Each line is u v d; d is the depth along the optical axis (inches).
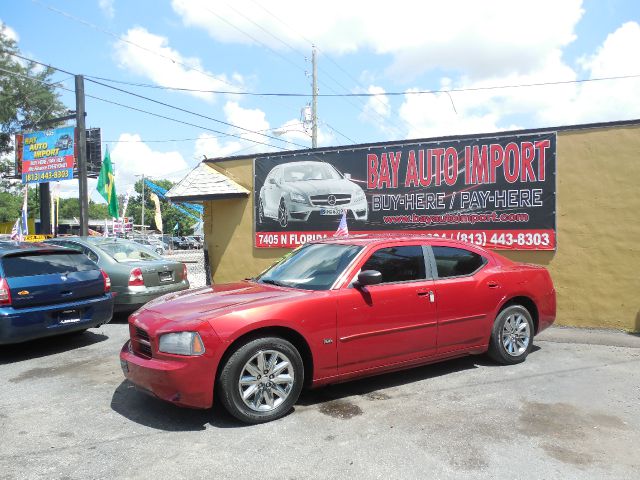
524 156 332.5
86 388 208.4
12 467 138.9
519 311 238.5
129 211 3535.9
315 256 215.2
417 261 211.9
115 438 157.5
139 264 359.3
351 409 180.2
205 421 170.2
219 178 451.2
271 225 430.0
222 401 163.9
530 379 213.8
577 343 278.8
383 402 187.2
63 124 1294.3
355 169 391.5
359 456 143.6
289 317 172.6
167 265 373.1
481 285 223.6
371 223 385.4
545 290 249.3
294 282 200.7
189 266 890.1
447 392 197.6
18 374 231.0
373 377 217.6
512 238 336.2
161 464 139.9
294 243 419.5
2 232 1242.6
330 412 177.5
